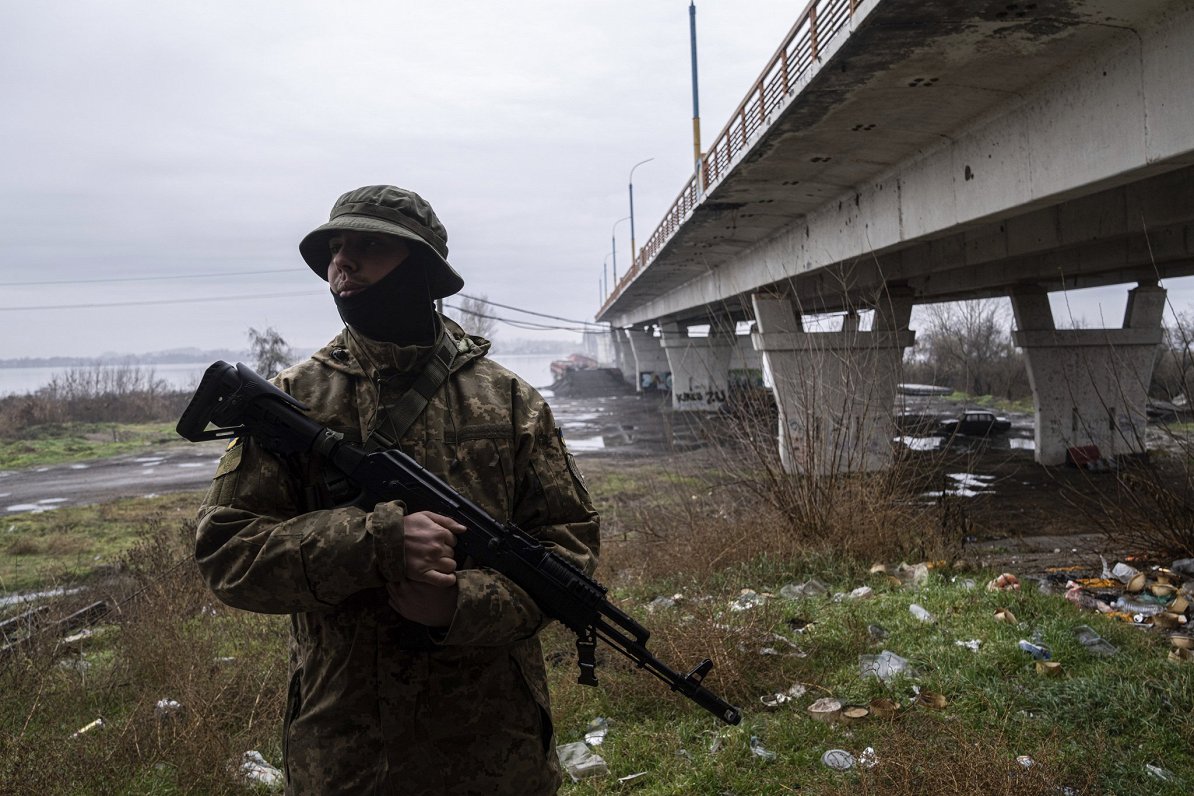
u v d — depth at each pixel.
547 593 1.69
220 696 4.38
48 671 4.98
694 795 3.48
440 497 1.66
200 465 23.20
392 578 1.49
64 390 42.31
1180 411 20.81
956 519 8.93
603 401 47.19
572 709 4.38
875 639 5.11
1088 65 7.17
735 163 11.63
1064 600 5.62
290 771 1.68
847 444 8.84
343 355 1.84
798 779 3.51
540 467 1.87
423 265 1.80
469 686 1.69
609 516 11.87
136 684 4.99
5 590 8.63
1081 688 4.07
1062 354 17.72
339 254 1.79
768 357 16.64
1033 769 3.21
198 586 7.00
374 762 1.63
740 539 7.45
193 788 3.62
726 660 4.50
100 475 21.81
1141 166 6.51
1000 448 20.77
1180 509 7.23
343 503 1.68
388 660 1.65
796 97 8.52
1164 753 3.53
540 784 1.77
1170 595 5.96
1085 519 10.95
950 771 3.18
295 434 1.67
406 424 1.75
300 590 1.49
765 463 8.16
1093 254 15.44
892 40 6.93
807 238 15.55
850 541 7.26
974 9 6.27
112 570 9.23
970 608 5.50
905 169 11.20
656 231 24.62
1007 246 13.04
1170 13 6.12
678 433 26.48
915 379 42.81
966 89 8.13
